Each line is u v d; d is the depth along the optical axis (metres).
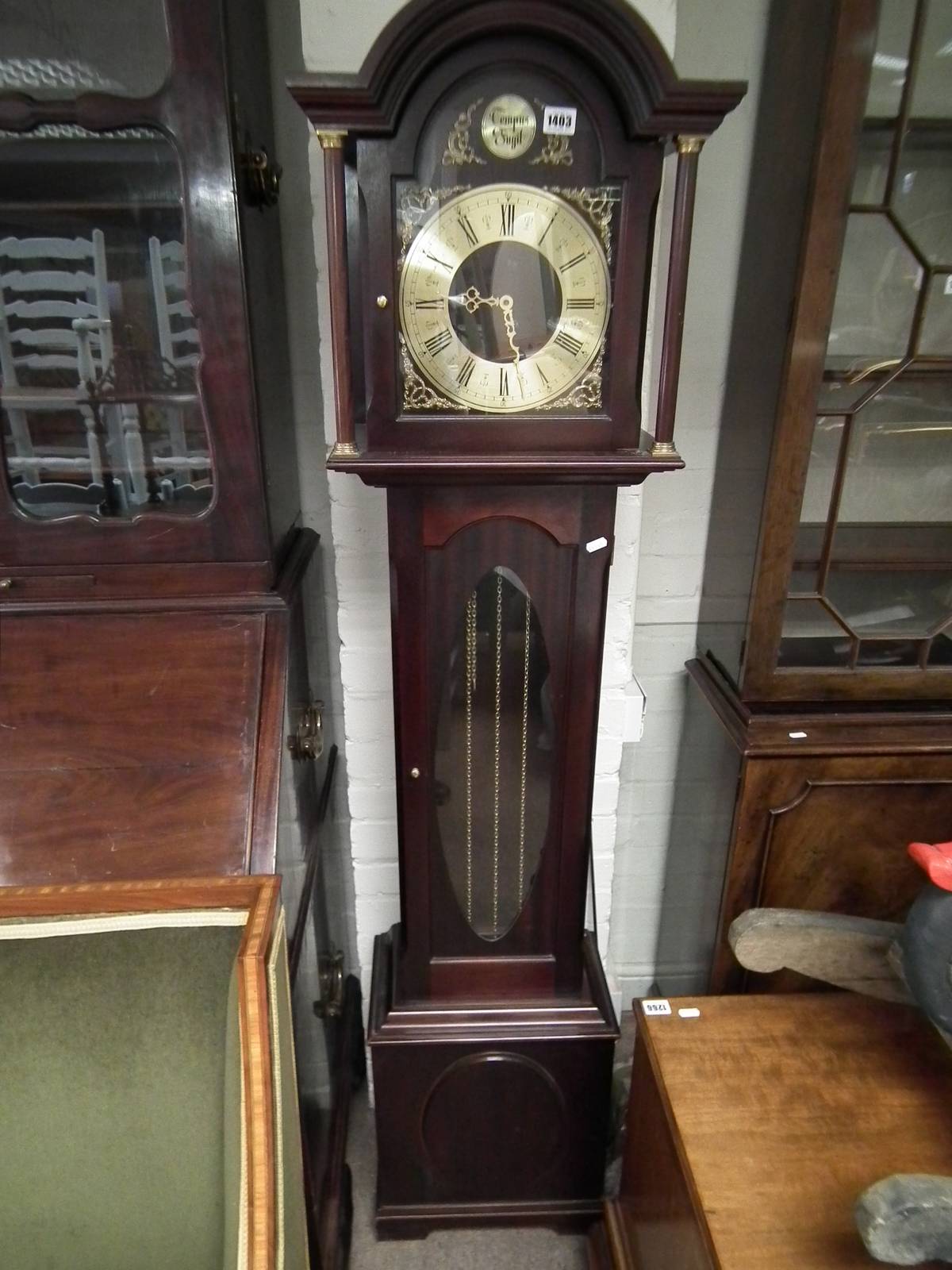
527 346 0.83
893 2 0.89
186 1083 0.76
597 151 0.77
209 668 0.94
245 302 0.88
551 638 1.00
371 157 0.76
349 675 1.29
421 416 0.85
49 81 0.84
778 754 1.08
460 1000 1.18
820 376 0.99
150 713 0.92
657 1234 1.01
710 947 1.27
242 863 0.87
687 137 0.75
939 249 0.99
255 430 0.92
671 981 1.54
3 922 0.76
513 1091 1.19
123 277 0.91
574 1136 1.23
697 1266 0.85
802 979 1.23
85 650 0.94
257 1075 0.70
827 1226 0.81
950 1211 0.72
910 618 1.13
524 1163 1.25
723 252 1.19
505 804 1.09
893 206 0.96
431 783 1.06
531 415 0.85
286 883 0.97
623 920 1.64
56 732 0.91
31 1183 0.77
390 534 0.93
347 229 0.82
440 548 0.94
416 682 1.01
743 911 1.18
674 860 1.51
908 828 1.14
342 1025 1.46
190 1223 0.79
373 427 0.85
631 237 0.80
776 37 1.05
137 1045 0.76
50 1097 0.76
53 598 0.96
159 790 0.90
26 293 0.91
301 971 1.05
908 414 1.06
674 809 1.51
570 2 0.69
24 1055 0.75
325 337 1.12
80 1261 0.79
